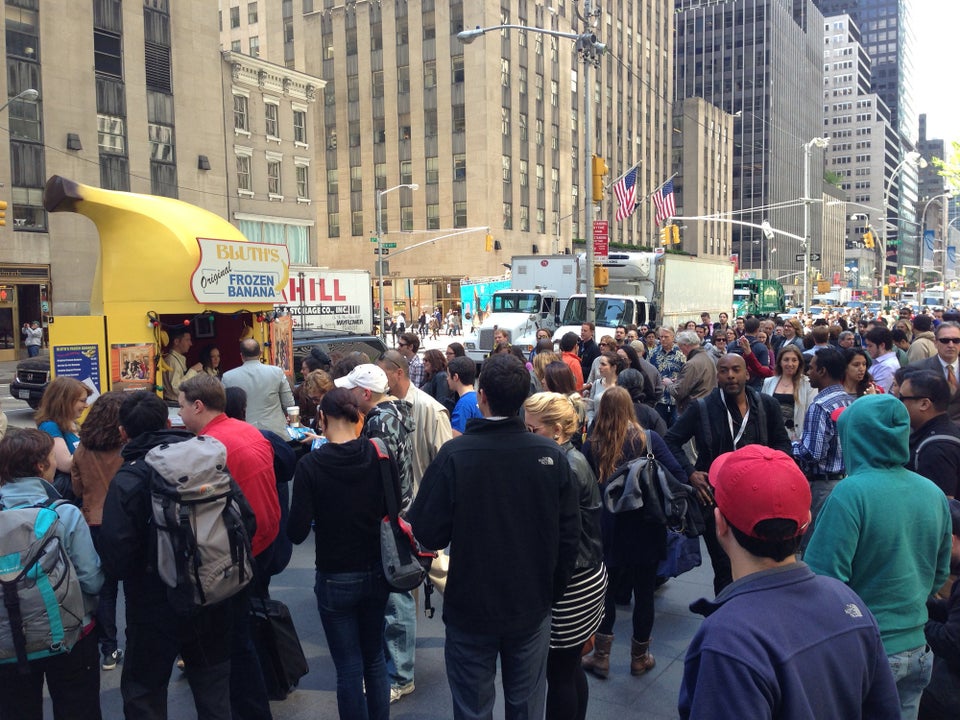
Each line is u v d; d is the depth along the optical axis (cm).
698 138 9419
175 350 860
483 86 6078
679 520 450
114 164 3609
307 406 805
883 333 782
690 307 3005
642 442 466
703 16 11512
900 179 15238
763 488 192
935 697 306
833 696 182
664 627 552
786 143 11800
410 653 455
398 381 516
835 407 526
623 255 2627
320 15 6788
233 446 404
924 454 367
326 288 3012
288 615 448
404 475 445
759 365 984
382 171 6594
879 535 273
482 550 316
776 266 11262
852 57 14888
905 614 275
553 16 6838
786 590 190
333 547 372
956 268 11619
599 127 7650
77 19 3444
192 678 364
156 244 809
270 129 4559
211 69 4069
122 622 571
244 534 345
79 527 340
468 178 6200
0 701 332
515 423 328
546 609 328
